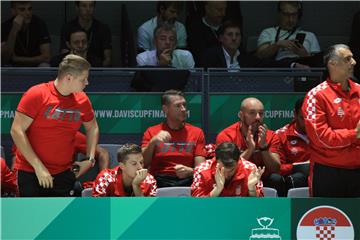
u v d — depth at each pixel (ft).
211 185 83.61
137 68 102.78
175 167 93.61
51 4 128.77
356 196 76.33
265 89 104.88
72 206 74.95
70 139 79.30
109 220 74.90
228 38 113.19
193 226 74.95
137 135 102.22
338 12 128.77
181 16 127.75
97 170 96.94
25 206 74.74
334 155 75.15
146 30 119.44
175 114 95.35
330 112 75.00
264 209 75.05
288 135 98.73
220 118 102.94
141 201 75.05
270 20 129.59
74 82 76.59
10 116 100.83
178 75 103.50
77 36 111.55
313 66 114.42
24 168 78.84
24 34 117.19
